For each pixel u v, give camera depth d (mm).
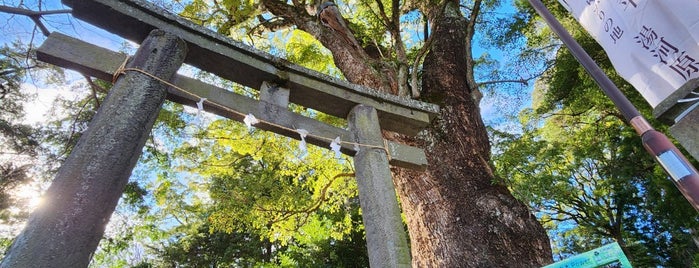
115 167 1754
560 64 8570
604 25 2680
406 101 2984
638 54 2439
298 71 2631
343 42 6273
